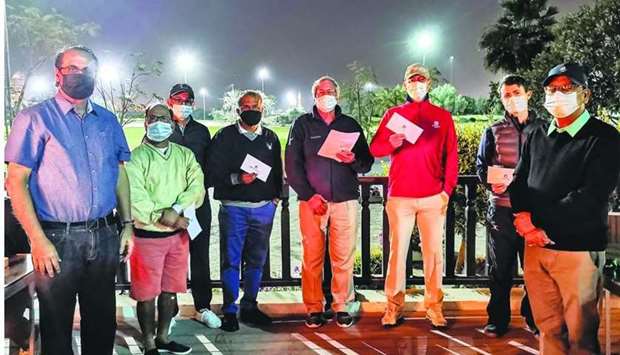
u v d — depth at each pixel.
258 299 3.80
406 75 3.25
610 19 5.49
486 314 3.60
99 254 2.32
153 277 2.86
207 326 3.39
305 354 3.00
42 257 2.17
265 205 3.36
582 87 2.25
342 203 3.33
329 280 3.73
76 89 2.20
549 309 2.44
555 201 2.29
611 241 4.67
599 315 2.38
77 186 2.22
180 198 2.88
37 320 3.08
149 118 2.81
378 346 3.11
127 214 2.57
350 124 3.36
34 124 2.16
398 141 3.16
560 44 5.93
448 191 3.22
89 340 2.42
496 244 3.16
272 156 3.38
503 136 3.08
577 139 2.25
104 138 2.33
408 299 3.83
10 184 2.15
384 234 3.88
